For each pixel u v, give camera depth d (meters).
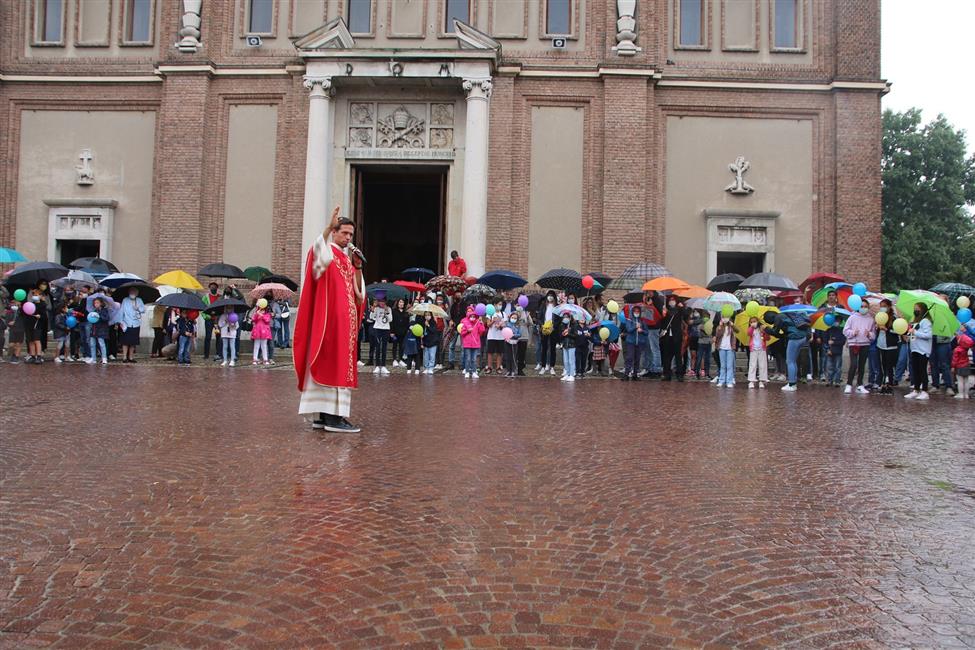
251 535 4.76
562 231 25.84
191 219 25.72
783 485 6.46
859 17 25.52
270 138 26.23
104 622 3.45
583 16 26.02
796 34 26.23
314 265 8.56
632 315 18.06
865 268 25.25
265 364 19.36
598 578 4.14
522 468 6.89
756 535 4.98
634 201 25.27
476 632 3.43
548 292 19.06
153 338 22.89
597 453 7.73
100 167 26.98
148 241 26.80
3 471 6.43
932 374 16.39
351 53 24.61
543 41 26.03
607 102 25.39
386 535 4.82
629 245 25.23
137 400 11.31
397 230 36.16
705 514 5.47
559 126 25.98
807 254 25.89
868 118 25.41
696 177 26.06
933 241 45.84
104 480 6.13
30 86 27.02
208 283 25.58
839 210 25.31
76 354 19.48
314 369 8.54
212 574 4.08
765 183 26.05
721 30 26.09
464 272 22.88
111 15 26.98
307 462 6.95
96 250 27.64
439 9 26.08
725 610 3.73
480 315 17.75
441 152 25.75
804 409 12.23
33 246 27.05
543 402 12.40
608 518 5.32
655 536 4.92
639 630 3.48
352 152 25.84
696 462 7.37
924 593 3.99
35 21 27.17
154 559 4.29
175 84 25.97
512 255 25.70
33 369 16.58
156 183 26.67
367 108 26.02
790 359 16.20
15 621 3.44
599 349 18.98
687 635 3.43
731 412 11.58
